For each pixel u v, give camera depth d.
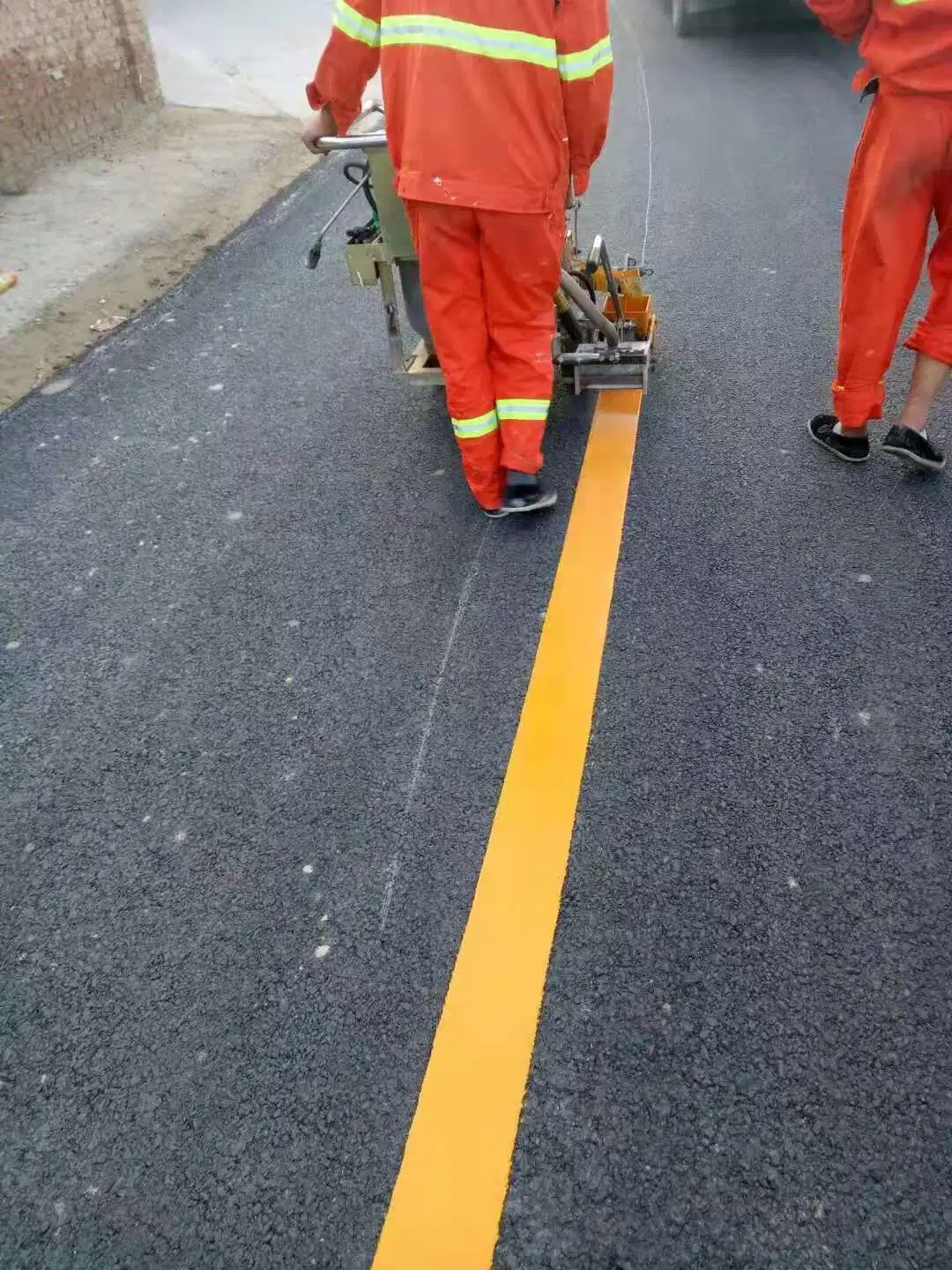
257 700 2.60
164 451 3.72
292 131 7.64
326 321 4.62
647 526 3.10
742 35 9.99
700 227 5.36
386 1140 1.71
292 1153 1.71
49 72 6.49
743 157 6.40
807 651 2.60
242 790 2.36
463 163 2.51
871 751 2.31
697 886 2.06
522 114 2.47
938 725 2.37
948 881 2.04
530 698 2.53
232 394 4.07
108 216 5.94
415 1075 1.80
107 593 3.03
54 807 2.36
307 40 10.12
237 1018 1.91
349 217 5.88
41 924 2.11
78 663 2.77
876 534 2.99
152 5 11.05
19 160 6.32
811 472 3.29
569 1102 1.74
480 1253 1.57
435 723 2.48
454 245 2.69
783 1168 1.63
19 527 3.36
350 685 2.62
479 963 1.96
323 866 2.17
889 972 1.89
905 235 2.83
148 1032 1.90
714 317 4.39
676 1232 1.57
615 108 7.74
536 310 2.84
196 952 2.03
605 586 2.87
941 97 2.60
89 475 3.61
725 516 3.12
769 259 4.92
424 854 2.17
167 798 2.36
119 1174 1.70
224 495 3.44
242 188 6.47
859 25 2.79
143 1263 1.60
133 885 2.17
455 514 3.24
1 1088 1.83
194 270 5.32
